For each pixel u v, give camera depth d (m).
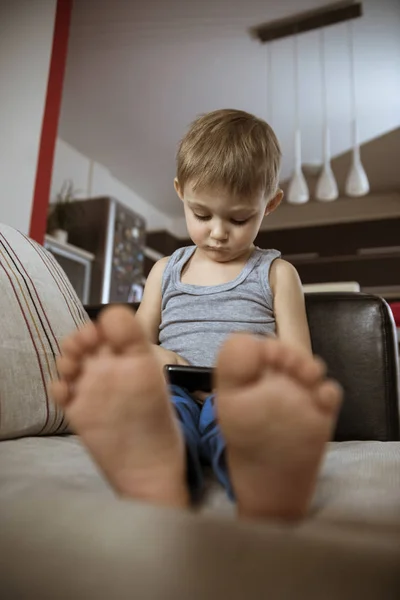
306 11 2.71
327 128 3.75
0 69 2.18
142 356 0.39
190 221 0.85
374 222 5.05
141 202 5.21
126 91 3.39
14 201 2.13
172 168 4.52
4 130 2.13
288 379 0.36
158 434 0.39
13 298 0.76
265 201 0.84
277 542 0.25
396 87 3.34
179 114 3.66
